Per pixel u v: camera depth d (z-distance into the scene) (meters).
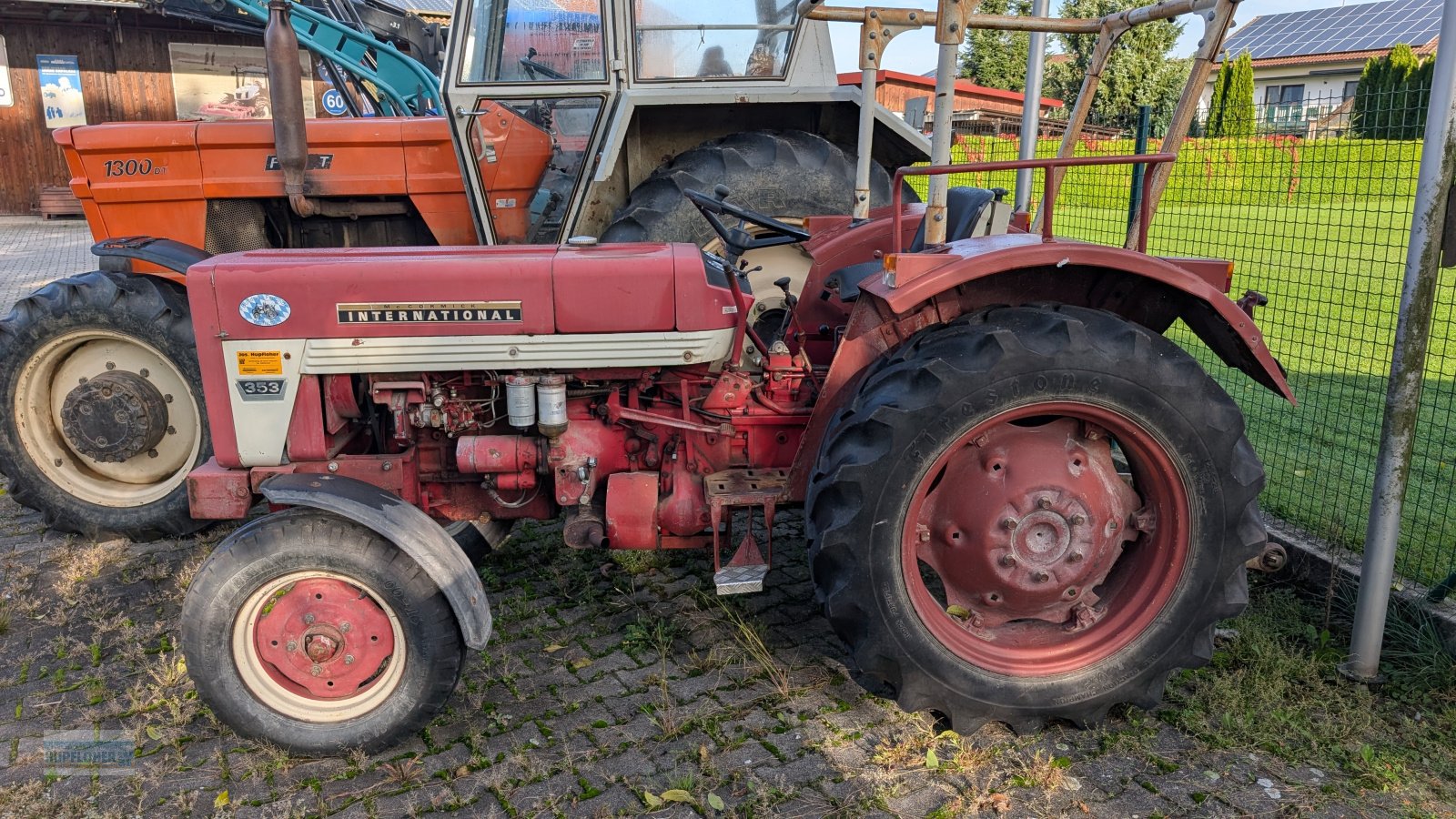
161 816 2.42
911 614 2.58
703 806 2.43
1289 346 7.11
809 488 2.68
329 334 2.71
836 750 2.65
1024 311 2.60
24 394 4.03
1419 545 3.75
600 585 3.66
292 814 2.41
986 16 3.38
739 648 3.18
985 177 11.55
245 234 4.82
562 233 4.94
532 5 4.50
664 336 2.76
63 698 2.93
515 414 2.80
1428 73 14.34
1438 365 6.62
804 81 4.73
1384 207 12.28
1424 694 2.88
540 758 2.63
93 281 3.94
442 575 2.52
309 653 2.59
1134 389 2.50
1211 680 2.96
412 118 4.86
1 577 3.79
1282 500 4.23
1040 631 2.77
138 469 4.14
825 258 3.75
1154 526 2.71
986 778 2.53
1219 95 29.42
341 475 2.80
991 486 2.63
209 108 17.38
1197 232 10.15
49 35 16.23
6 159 16.69
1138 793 2.49
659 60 4.64
